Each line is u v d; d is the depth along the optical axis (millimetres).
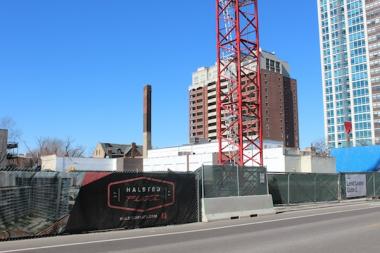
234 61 43531
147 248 12148
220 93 43906
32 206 15297
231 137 47000
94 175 17078
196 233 15852
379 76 161625
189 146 74438
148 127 101062
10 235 14625
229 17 43938
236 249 11656
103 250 11883
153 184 19094
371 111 162000
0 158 70812
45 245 13094
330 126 172625
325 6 180125
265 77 126438
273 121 126500
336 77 173500
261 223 19266
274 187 31266
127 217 17828
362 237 13648
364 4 167875
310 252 11000
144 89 102438
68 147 110500
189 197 20625
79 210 16438
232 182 23219
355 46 169250
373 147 60781
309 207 30219
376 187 41750
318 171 53406
